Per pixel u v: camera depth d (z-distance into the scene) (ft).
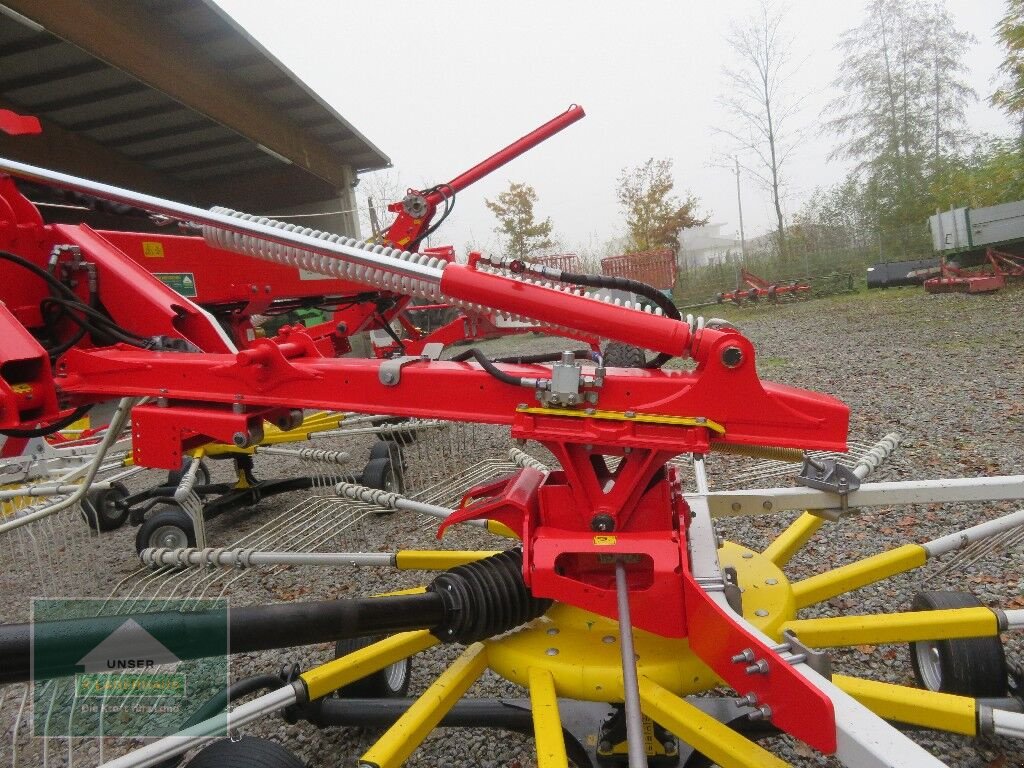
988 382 23.41
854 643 6.27
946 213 59.62
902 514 13.35
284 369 6.88
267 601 12.11
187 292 13.62
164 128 41.27
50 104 36.52
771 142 100.17
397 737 5.34
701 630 5.33
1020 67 67.36
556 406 5.80
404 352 20.16
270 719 8.66
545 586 5.71
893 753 3.76
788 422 5.48
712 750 4.88
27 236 9.71
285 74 38.32
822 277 71.56
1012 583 10.50
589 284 5.99
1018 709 6.30
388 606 5.69
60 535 15.28
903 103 98.84
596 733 6.63
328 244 6.71
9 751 8.62
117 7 29.01
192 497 12.54
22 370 8.32
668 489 5.91
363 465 20.31
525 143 18.62
